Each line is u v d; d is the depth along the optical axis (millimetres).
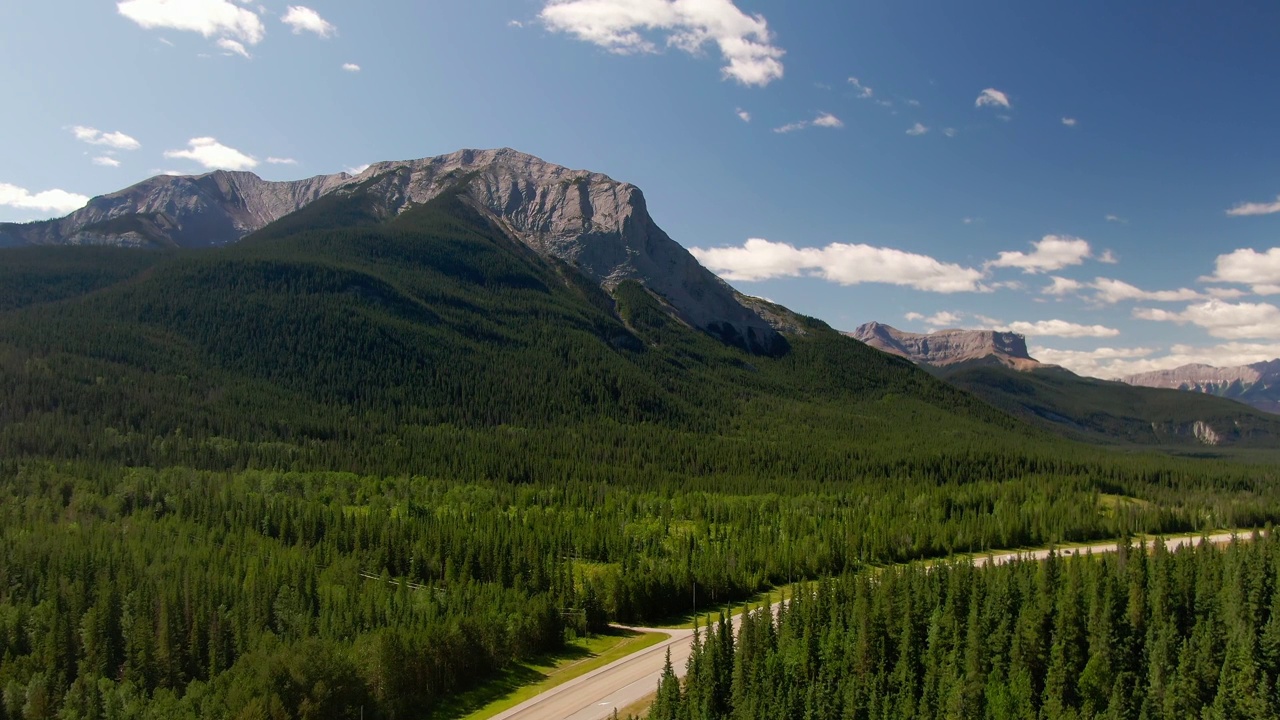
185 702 129875
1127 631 147750
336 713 129000
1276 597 148500
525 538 198625
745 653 136500
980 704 128125
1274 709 128125
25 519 196375
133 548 178625
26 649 146750
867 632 140375
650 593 180750
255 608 155625
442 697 141625
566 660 157125
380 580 173250
